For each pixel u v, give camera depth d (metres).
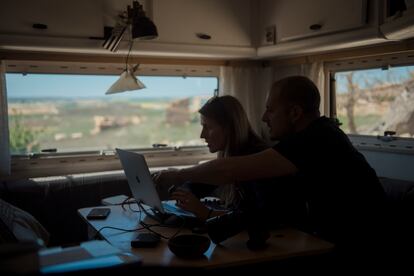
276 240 1.59
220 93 3.37
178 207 2.01
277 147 1.53
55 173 2.98
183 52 2.89
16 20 2.43
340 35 2.53
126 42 2.71
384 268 1.56
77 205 2.69
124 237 1.65
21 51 2.79
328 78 3.17
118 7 2.68
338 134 1.55
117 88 2.58
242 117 2.11
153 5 2.76
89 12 2.58
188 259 1.39
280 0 2.88
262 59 3.38
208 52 2.96
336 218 1.51
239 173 1.55
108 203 2.32
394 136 2.77
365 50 2.75
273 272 1.49
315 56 3.08
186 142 3.48
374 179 1.55
